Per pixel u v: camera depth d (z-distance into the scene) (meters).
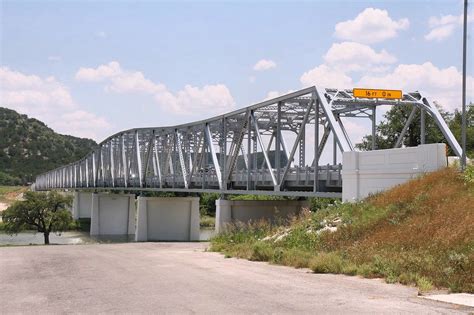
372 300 11.36
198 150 62.97
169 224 76.56
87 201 137.00
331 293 12.38
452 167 22.19
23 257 26.19
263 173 46.91
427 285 12.52
